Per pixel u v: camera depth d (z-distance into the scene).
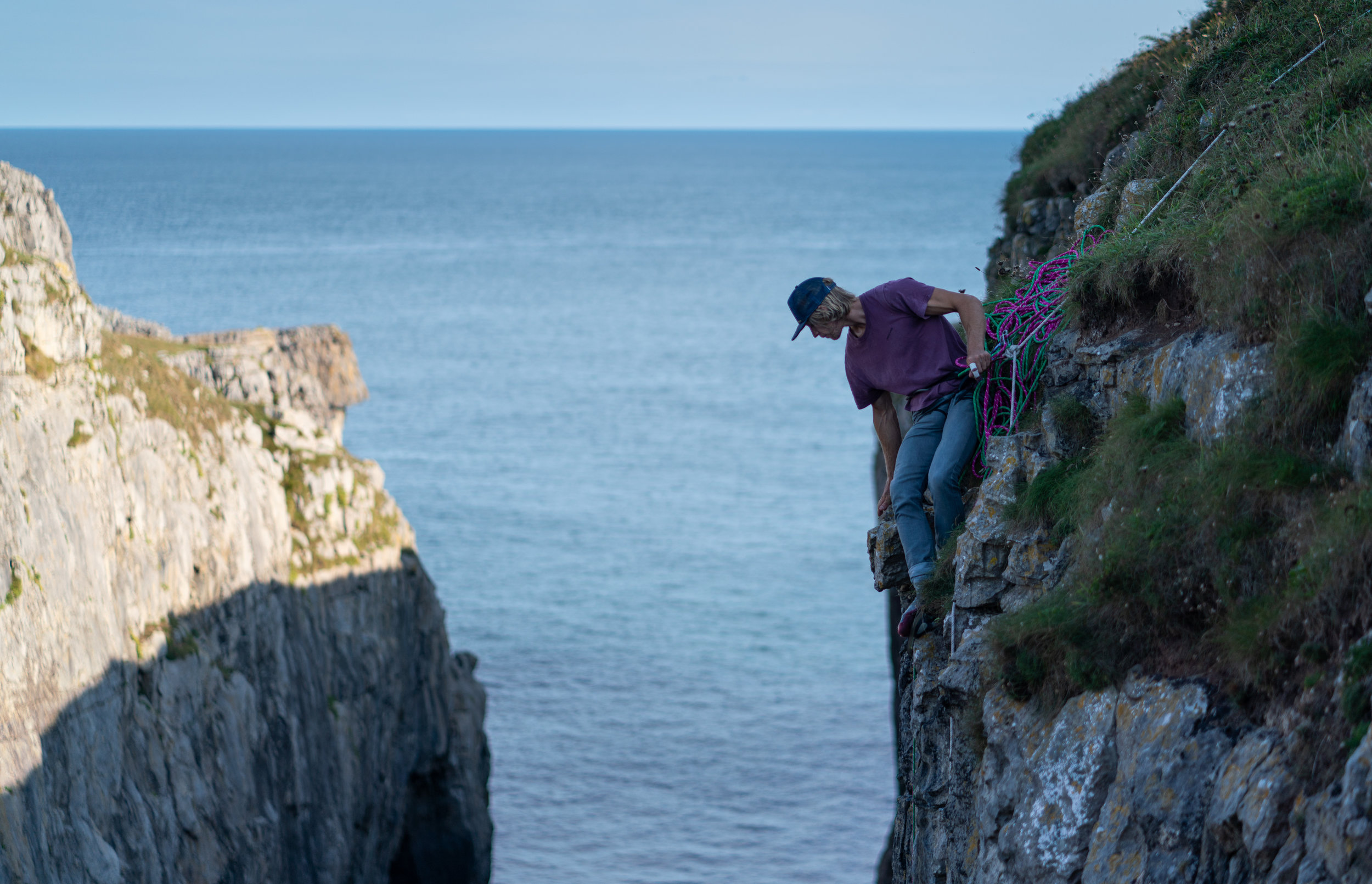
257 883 21.78
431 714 31.53
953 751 6.12
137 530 20.31
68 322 19.14
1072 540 5.78
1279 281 5.00
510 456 80.12
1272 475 4.60
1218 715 4.36
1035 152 16.56
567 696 43.44
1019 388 6.79
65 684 17.14
